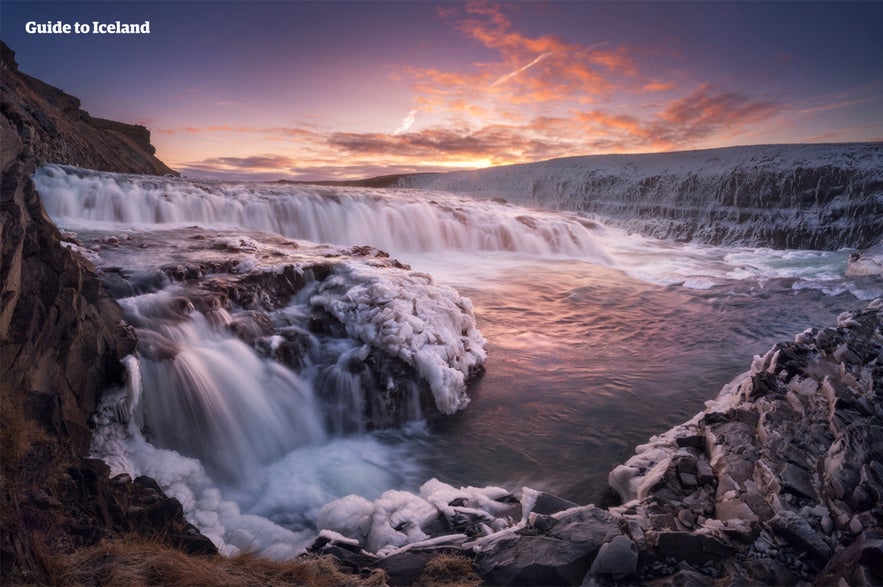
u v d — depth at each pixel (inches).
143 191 633.6
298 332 329.7
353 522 201.5
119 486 184.1
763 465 186.7
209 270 370.9
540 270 701.9
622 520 172.1
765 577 146.9
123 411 233.6
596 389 339.6
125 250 418.3
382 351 322.3
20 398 167.3
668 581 146.0
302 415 294.4
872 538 141.6
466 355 359.6
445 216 842.2
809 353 263.4
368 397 304.0
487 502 212.8
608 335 446.0
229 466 259.3
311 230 717.9
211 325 309.0
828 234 955.3
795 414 218.7
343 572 161.5
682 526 174.4
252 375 292.5
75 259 242.8
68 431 185.9
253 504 233.3
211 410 268.2
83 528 147.3
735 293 595.2
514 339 428.8
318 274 391.2
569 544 159.9
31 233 207.8
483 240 843.4
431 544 174.9
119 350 248.2
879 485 161.0
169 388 261.6
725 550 156.0
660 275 695.7
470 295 550.3
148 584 131.0
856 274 676.7
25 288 196.4
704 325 478.3
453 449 277.7
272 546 194.5
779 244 1003.3
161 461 230.8
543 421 301.4
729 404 265.7
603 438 281.7
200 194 683.4
